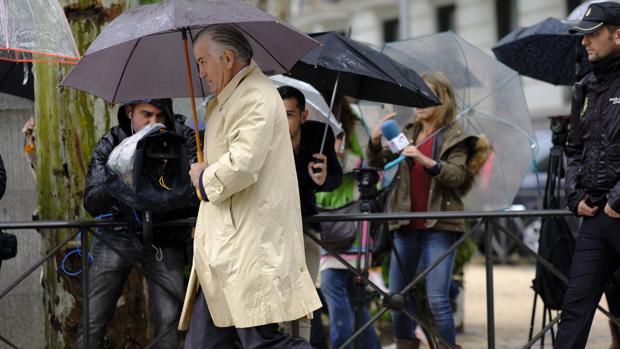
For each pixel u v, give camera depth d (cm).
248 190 776
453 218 944
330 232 1125
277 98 782
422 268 1119
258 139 751
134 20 781
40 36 824
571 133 912
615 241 860
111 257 915
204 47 780
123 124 930
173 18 752
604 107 865
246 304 761
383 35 4969
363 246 1145
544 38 1259
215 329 811
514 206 2759
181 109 1181
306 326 1017
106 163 873
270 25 845
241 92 772
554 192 1131
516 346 1391
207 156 800
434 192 1103
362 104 1262
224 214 779
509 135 1184
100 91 866
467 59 1202
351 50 986
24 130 1139
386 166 1090
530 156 1183
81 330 927
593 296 878
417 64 1226
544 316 1097
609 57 861
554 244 1001
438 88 1126
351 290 1170
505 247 2745
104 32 793
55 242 1060
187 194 854
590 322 880
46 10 843
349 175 1166
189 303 823
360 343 1050
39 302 1230
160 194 847
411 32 4638
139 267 913
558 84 1295
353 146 1208
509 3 4159
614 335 1114
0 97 1255
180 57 898
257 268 764
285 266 772
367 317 1148
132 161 840
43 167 1075
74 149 1055
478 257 2831
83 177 1054
